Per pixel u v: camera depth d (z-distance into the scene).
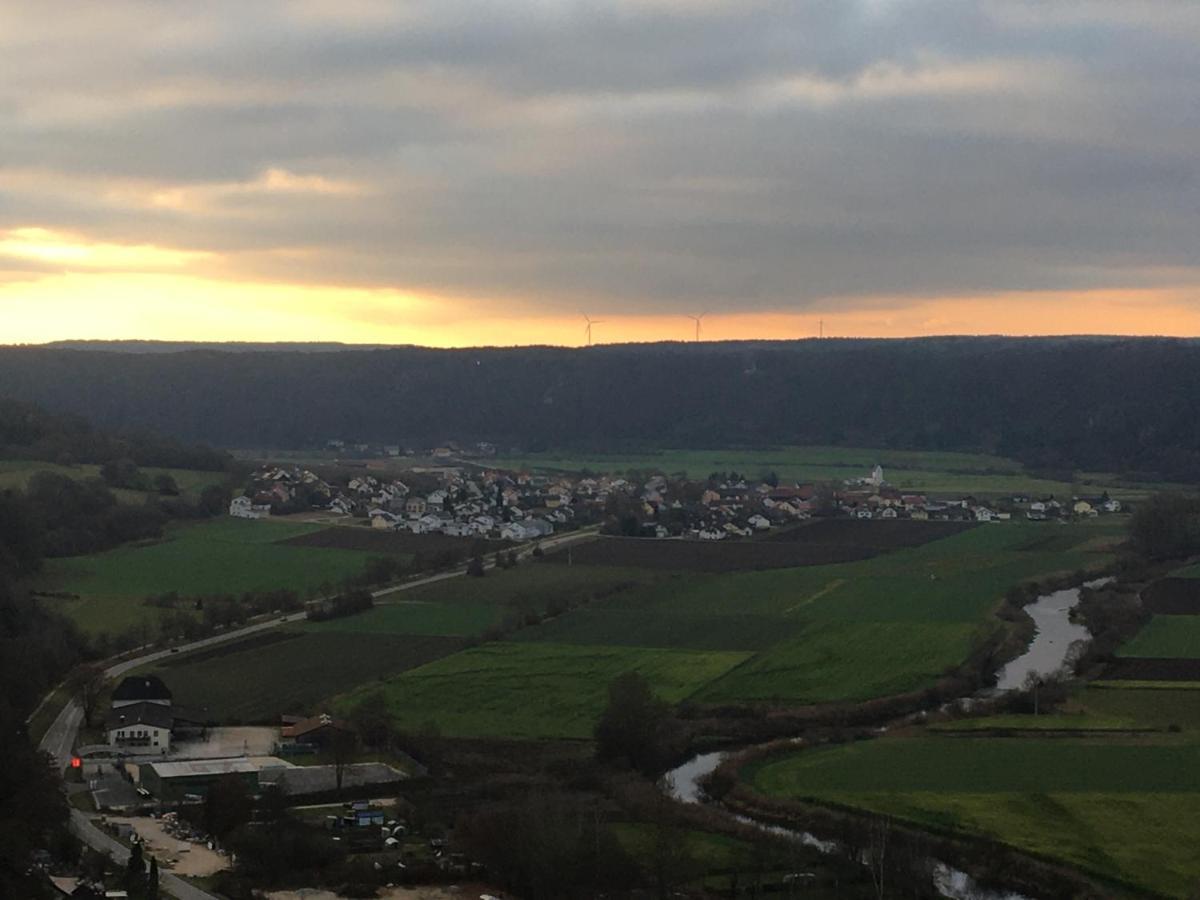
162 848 139.12
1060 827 145.38
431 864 133.38
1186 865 134.38
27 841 124.00
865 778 164.25
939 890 131.12
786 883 129.12
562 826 131.62
